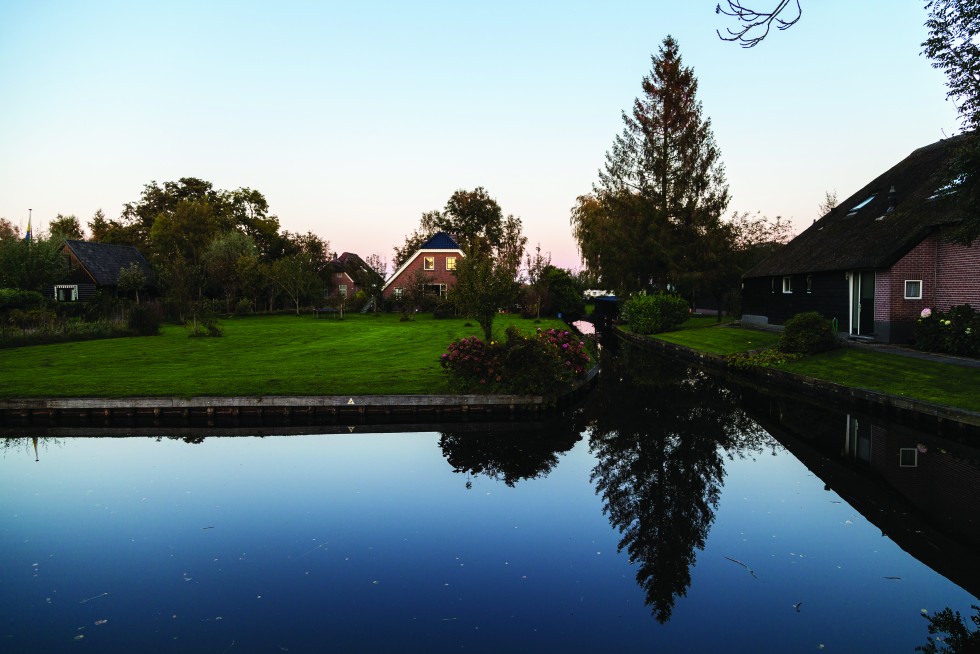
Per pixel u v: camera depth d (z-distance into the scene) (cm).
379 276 4928
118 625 471
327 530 667
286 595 521
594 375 1712
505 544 631
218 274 4419
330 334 2850
